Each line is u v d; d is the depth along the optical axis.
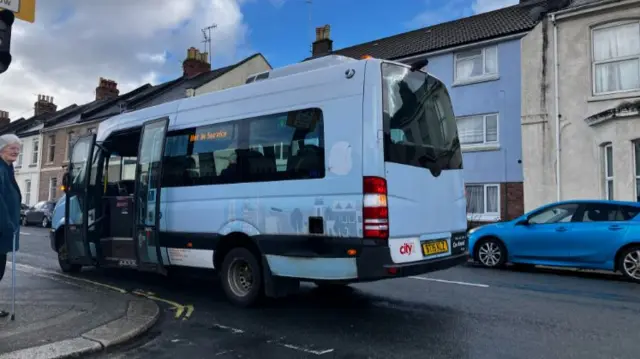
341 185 5.55
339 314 6.28
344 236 5.47
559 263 9.64
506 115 16.95
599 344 5.02
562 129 15.62
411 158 5.80
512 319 6.01
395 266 5.29
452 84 18.22
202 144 7.15
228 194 6.67
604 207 9.49
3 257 5.52
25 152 36.16
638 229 8.82
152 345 5.03
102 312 5.94
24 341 4.74
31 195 34.78
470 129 17.84
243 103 6.78
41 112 41.66
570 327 5.66
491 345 4.99
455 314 6.26
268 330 5.57
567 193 15.40
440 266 5.93
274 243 6.09
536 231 9.98
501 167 16.94
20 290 7.23
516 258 10.23
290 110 6.23
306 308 6.61
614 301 7.08
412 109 6.00
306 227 5.80
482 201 17.38
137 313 5.95
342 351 4.82
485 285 8.36
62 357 4.43
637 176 13.77
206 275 7.19
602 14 15.03
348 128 5.61
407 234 5.58
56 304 6.30
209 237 6.83
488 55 17.59
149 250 7.56
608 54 15.00
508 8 21.16
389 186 5.43
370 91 5.55
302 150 6.00
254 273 6.46
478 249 10.86
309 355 4.70
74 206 8.77
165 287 8.18
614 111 14.05
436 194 6.12
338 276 5.54
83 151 8.74
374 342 5.10
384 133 5.48
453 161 6.58
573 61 15.52
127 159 9.10
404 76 5.99
